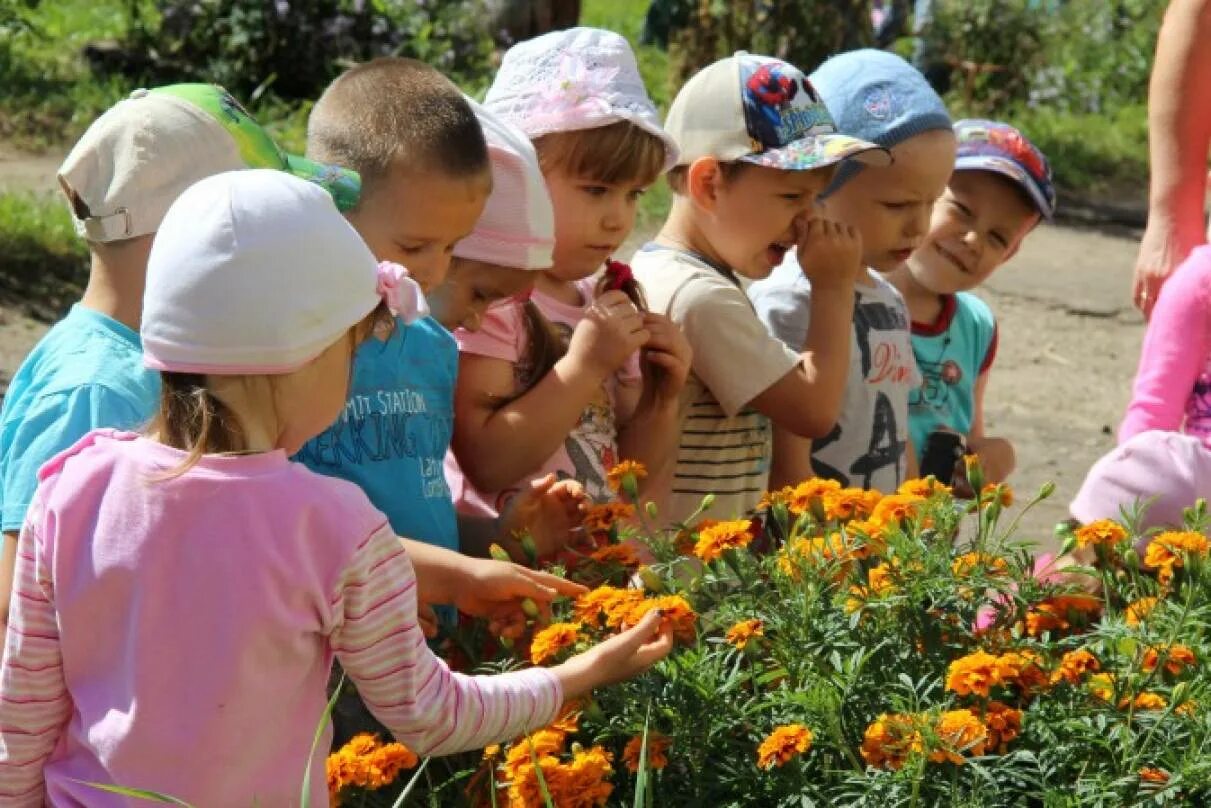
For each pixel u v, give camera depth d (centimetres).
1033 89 1449
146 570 205
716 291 346
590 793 231
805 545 274
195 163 249
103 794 212
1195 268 396
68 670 213
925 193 390
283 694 212
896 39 1416
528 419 302
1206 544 288
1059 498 620
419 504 280
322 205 212
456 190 277
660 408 328
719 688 251
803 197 358
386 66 294
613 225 331
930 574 270
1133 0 1605
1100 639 276
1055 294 952
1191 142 428
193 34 1162
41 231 775
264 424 211
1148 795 240
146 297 211
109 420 236
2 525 236
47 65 1129
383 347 281
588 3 1711
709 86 358
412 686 216
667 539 296
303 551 208
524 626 261
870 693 257
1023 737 253
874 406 384
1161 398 395
